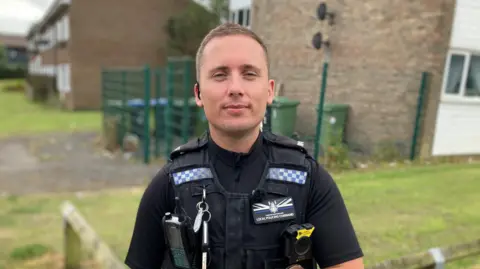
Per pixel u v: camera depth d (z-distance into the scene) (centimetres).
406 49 718
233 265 118
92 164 962
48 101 2559
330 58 634
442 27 733
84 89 2212
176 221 120
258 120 124
